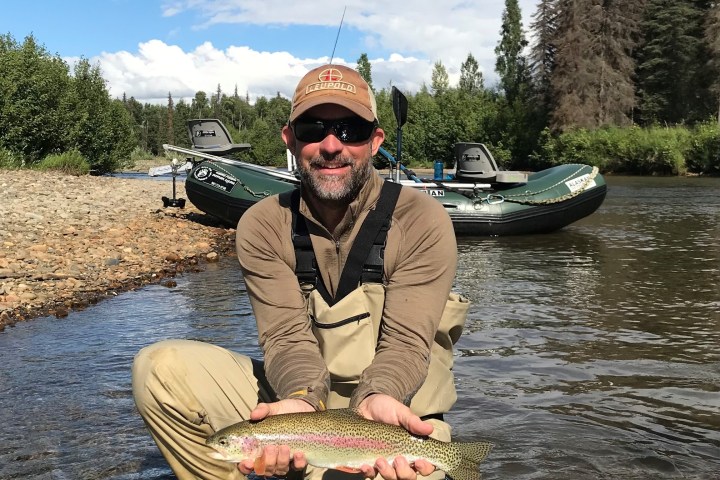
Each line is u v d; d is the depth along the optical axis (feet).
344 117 3.66
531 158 82.07
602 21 80.84
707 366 6.89
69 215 17.99
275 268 3.91
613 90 77.51
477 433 5.18
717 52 76.18
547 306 9.84
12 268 11.14
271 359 3.78
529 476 4.48
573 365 6.96
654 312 9.37
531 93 91.15
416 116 91.50
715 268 13.05
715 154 56.75
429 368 4.00
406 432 3.24
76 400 5.82
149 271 12.25
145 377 3.72
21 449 4.84
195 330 8.25
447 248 3.80
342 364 3.81
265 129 108.17
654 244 16.69
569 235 18.69
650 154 59.98
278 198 4.00
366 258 3.80
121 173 54.54
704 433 5.21
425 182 19.12
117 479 4.42
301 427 3.25
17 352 7.22
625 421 5.45
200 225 18.84
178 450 3.84
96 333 8.03
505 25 113.29
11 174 28.37
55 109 36.37
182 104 176.35
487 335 8.19
